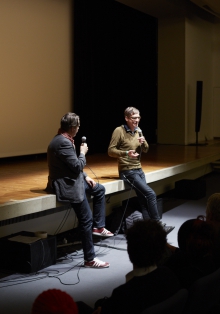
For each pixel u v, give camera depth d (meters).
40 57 7.39
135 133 4.39
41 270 3.63
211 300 2.07
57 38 7.73
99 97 8.82
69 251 4.18
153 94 10.78
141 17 10.15
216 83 11.84
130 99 9.92
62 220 4.57
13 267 3.60
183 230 2.19
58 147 3.42
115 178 4.98
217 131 11.99
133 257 1.80
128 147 4.33
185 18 10.09
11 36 6.81
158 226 1.84
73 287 3.27
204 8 9.93
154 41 10.70
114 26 9.20
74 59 8.11
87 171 5.70
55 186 3.48
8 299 3.05
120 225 4.75
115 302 1.70
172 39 10.32
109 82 9.16
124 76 9.65
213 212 2.60
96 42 8.66
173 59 10.36
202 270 2.09
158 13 9.98
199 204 6.41
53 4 7.59
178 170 6.37
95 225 4.14
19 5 6.90
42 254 3.64
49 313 1.37
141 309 1.69
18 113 7.05
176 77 10.38
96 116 8.80
